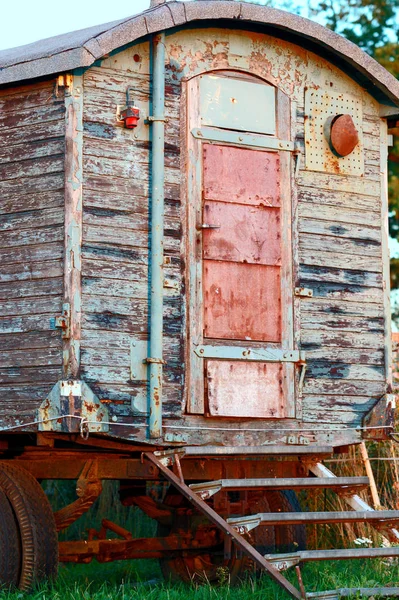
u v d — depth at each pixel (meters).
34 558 7.54
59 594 7.35
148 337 7.83
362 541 8.36
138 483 9.05
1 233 7.89
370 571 8.45
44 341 7.59
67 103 7.72
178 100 8.18
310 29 8.51
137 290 7.82
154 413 7.71
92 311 7.61
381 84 8.88
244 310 8.26
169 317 7.94
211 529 8.66
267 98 8.59
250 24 8.47
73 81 7.72
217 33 8.40
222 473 8.40
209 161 8.26
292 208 8.58
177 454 7.60
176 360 7.94
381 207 9.09
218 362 8.09
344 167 8.91
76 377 7.45
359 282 8.84
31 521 7.60
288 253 8.50
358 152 9.01
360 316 8.81
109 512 11.71
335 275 8.72
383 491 10.89
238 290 8.26
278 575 6.98
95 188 7.74
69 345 7.46
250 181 8.41
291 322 8.45
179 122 8.17
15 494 7.65
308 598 6.88
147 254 7.90
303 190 8.67
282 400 8.30
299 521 7.40
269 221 8.45
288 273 8.48
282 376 8.35
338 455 10.88
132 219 7.87
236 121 8.41
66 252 7.56
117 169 7.85
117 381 7.64
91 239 7.68
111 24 8.38
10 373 7.70
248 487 7.67
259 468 8.55
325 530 10.39
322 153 8.81
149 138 8.02
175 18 7.88
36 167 7.80
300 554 7.05
